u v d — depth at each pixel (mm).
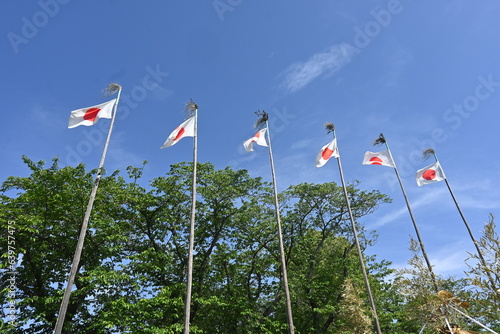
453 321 9922
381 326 25609
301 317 27375
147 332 18219
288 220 28531
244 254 26219
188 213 26125
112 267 21297
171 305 21125
